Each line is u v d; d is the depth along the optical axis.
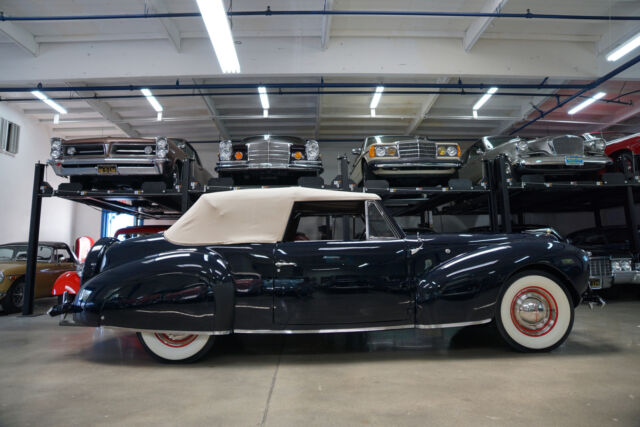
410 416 1.63
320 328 2.50
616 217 12.27
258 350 2.90
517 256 2.61
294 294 2.50
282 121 11.04
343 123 11.09
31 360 2.73
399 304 2.55
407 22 7.05
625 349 2.76
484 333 3.38
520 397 1.83
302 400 1.85
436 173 5.75
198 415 1.68
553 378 2.11
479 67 7.47
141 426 1.57
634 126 11.30
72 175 5.29
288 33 7.18
